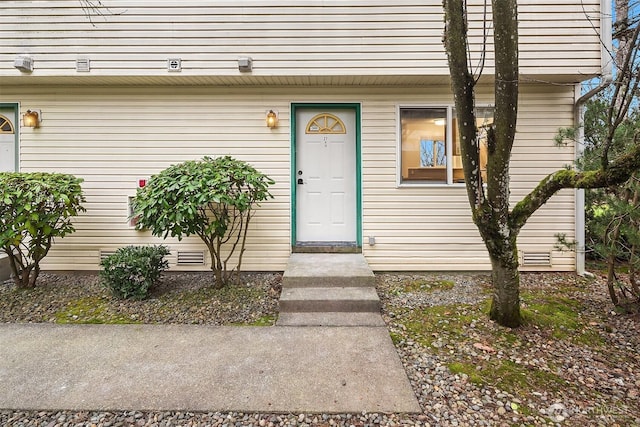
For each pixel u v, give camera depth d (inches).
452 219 205.2
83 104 202.4
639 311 142.9
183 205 150.5
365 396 92.3
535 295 166.4
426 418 84.3
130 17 185.0
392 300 161.2
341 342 122.8
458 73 116.1
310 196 211.8
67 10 184.2
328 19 185.6
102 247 204.8
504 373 102.9
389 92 203.9
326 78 191.6
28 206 151.9
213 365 108.0
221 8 185.6
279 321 140.1
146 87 202.7
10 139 204.8
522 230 204.8
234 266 205.8
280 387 96.3
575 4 183.5
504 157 116.4
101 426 81.6
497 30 111.0
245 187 179.5
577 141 182.1
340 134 210.5
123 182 203.8
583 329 131.0
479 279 194.5
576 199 201.5
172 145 203.8
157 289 176.4
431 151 206.4
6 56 184.9
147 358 112.4
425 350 116.3
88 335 129.0
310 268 174.9
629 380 100.6
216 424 82.6
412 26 185.0
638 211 127.1
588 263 225.3
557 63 183.9
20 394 93.0
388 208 205.5
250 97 204.4
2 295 167.8
